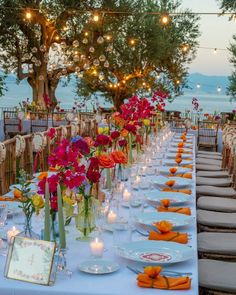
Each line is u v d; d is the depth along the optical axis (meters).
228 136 7.00
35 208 2.32
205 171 6.85
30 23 16.80
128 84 18.88
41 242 1.95
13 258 1.98
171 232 2.50
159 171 4.80
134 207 3.18
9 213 2.85
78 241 2.46
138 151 5.12
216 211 4.56
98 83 19.28
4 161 4.03
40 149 5.02
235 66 18.30
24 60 17.48
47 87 17.81
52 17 16.84
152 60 18.31
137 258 2.16
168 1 18.89
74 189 2.43
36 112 12.64
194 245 2.44
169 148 7.34
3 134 12.50
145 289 1.89
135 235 2.61
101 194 3.07
